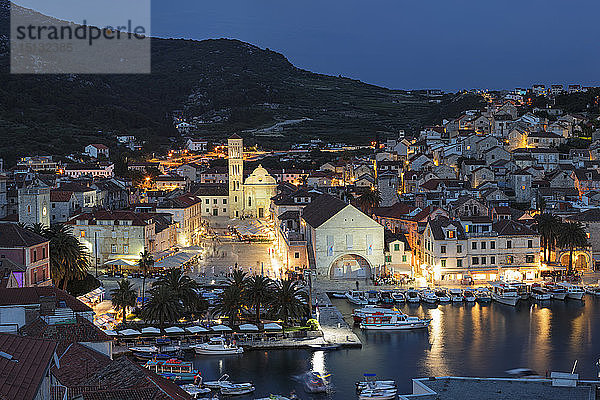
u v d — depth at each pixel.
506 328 136.12
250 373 109.06
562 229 178.25
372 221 177.12
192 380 101.81
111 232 191.00
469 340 127.81
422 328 136.12
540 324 139.12
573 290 161.88
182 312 132.00
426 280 174.38
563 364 113.12
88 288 154.62
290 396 98.94
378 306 150.75
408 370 110.50
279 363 114.44
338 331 130.88
